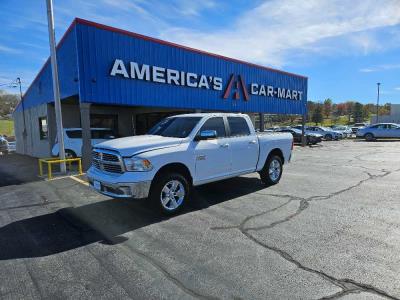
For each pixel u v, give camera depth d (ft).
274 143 24.52
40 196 22.24
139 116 60.34
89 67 32.89
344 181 26.40
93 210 18.45
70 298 9.30
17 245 13.35
